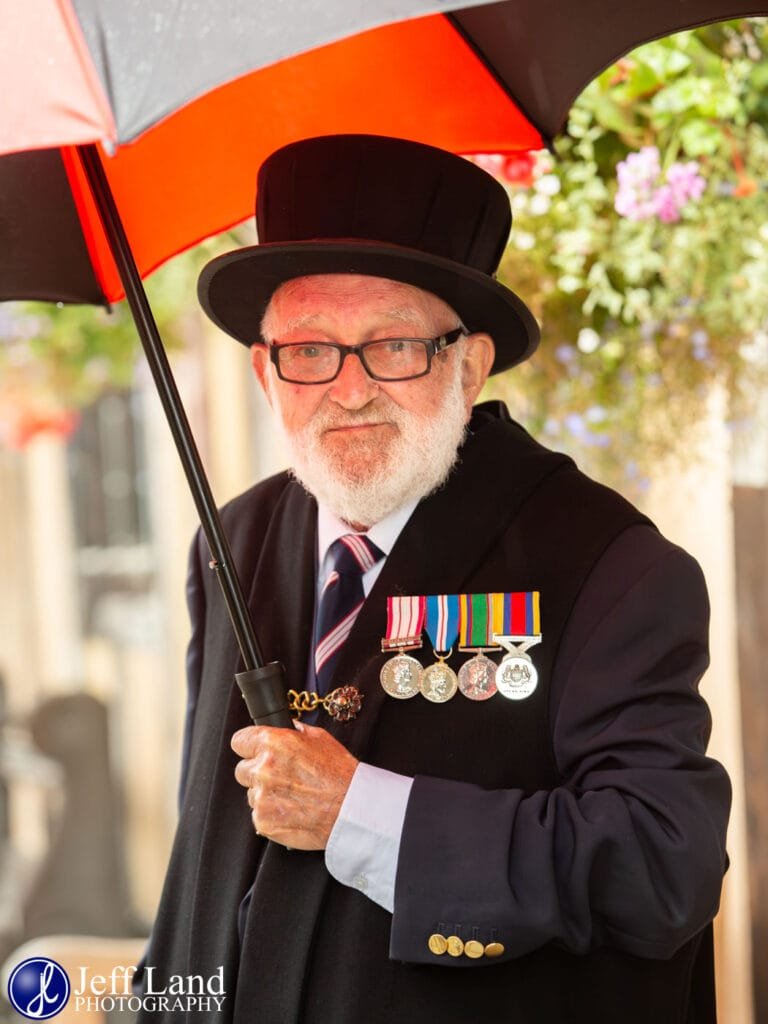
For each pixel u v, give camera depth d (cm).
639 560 243
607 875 224
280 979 238
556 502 255
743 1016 407
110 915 793
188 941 261
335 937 238
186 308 639
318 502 267
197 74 177
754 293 346
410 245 252
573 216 352
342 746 237
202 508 241
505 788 239
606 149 354
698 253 345
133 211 300
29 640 1127
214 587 290
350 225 252
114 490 1091
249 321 271
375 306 245
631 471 367
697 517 402
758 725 407
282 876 242
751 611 407
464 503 257
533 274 358
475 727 242
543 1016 233
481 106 300
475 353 263
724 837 235
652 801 226
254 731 236
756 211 348
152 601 1077
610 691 234
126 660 1082
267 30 178
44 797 998
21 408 771
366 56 292
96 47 179
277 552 276
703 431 369
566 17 282
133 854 1042
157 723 1062
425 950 225
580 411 365
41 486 1115
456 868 224
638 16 278
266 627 267
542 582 247
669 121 345
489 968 233
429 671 245
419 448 248
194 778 273
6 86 180
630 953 232
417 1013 232
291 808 231
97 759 792
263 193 263
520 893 222
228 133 298
